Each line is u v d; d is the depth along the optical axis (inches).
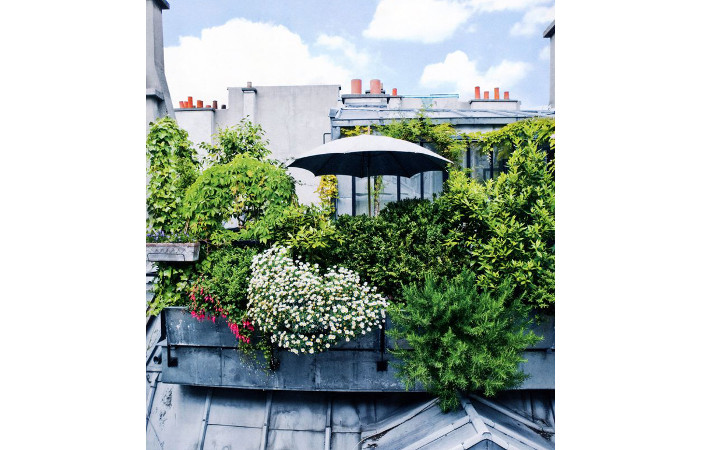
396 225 159.8
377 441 140.3
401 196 214.8
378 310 139.8
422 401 149.9
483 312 132.5
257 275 141.0
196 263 160.7
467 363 128.2
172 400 160.4
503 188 165.9
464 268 145.9
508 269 151.9
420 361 130.8
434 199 171.9
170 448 152.8
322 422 152.1
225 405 157.6
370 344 144.3
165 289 160.7
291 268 136.9
